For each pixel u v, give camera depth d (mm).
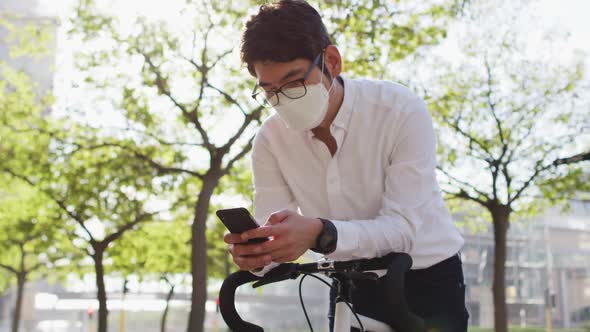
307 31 1815
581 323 32125
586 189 14148
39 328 39125
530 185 14328
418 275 2113
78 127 13672
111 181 13555
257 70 1845
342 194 2086
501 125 13961
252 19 1833
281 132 2141
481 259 29109
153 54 11766
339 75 2062
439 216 2107
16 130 13945
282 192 2266
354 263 1665
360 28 11164
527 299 31641
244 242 1591
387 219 1815
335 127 2012
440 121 13766
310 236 1635
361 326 1725
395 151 2006
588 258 32625
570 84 13789
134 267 20094
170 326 39219
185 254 18375
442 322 2107
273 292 36531
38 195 15312
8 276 25203
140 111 12570
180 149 13227
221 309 1845
